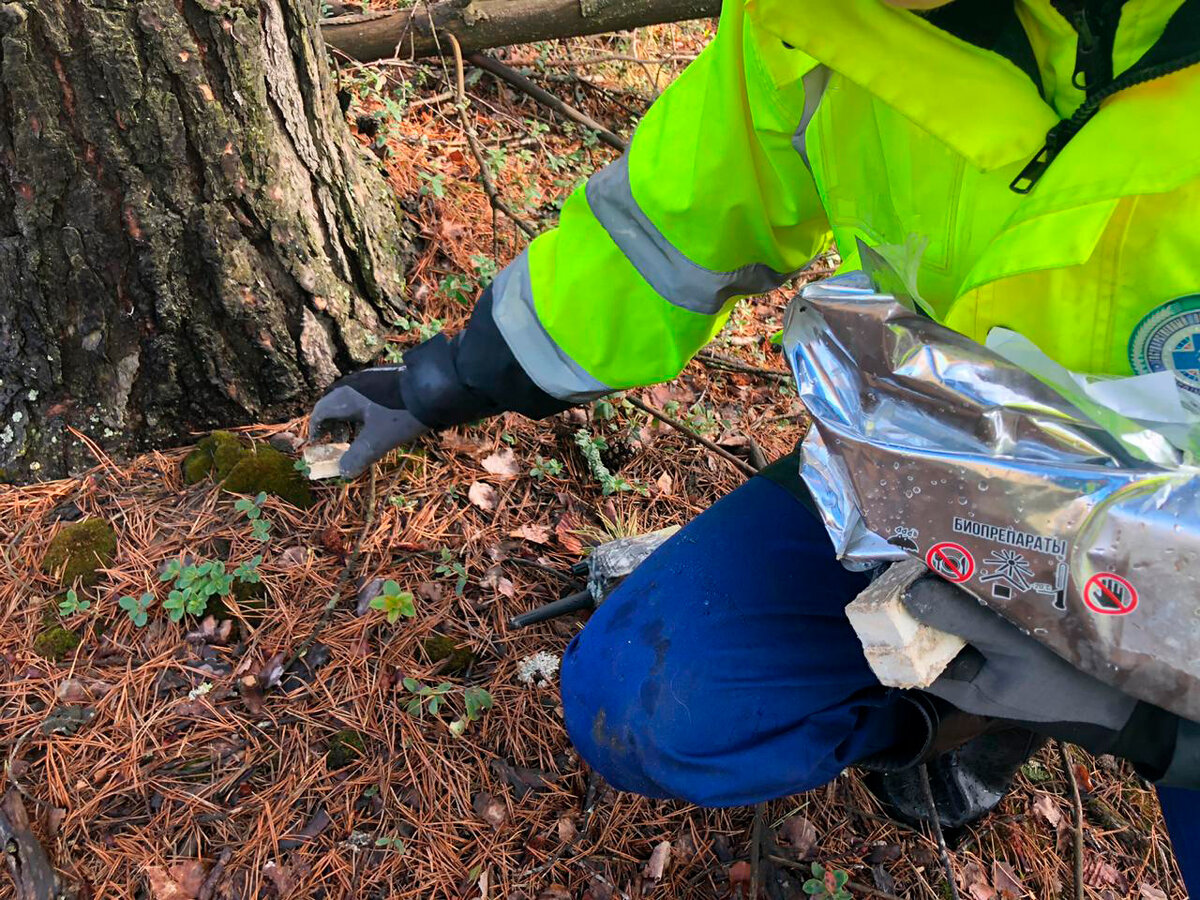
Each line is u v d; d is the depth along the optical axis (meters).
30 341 2.01
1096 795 2.18
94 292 1.97
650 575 1.65
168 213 1.94
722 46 1.26
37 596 1.93
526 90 3.34
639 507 2.43
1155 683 1.12
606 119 3.63
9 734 1.74
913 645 1.17
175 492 2.12
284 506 2.12
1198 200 0.94
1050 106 1.01
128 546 2.01
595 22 3.18
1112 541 1.06
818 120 1.19
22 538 2.00
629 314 1.52
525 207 2.91
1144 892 2.04
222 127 1.92
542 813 1.84
